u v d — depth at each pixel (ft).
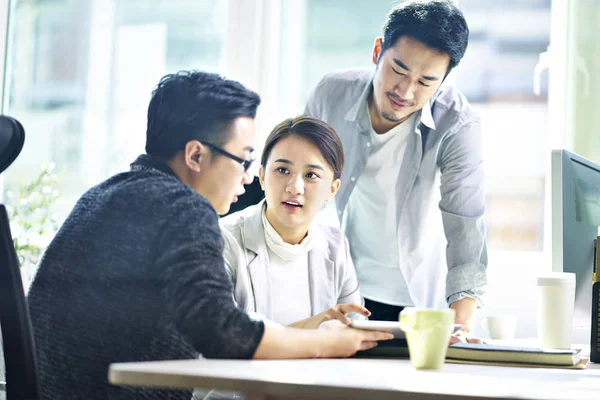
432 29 7.43
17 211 10.79
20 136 4.00
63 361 4.29
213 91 4.86
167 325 4.25
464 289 7.99
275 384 2.97
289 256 6.36
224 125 4.86
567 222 5.99
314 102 8.73
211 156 4.88
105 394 4.23
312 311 6.40
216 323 3.97
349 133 8.47
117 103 10.69
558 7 9.70
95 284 4.30
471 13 10.07
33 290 4.48
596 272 5.30
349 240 8.79
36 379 4.02
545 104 9.89
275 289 6.30
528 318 9.44
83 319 4.28
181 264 4.07
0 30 10.98
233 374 3.07
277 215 6.30
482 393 2.87
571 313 5.45
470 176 8.15
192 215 4.25
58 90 10.89
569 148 9.64
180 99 4.81
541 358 4.39
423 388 2.93
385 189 8.45
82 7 10.83
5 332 4.02
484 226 8.26
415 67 7.58
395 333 4.75
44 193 10.79
